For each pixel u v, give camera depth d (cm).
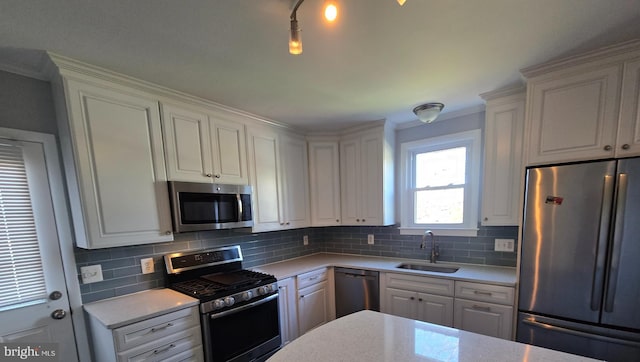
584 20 122
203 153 211
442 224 281
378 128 286
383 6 110
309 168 313
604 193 151
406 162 302
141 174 176
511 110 209
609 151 151
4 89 149
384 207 287
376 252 319
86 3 103
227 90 193
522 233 181
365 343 108
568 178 162
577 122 161
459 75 180
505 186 214
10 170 148
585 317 158
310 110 243
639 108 143
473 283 208
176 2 104
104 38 128
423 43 140
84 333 167
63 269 162
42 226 157
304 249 336
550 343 170
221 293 185
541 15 118
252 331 204
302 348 105
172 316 163
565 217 164
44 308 155
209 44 136
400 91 205
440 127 279
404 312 244
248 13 112
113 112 164
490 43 141
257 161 255
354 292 275
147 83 176
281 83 184
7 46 131
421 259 290
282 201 279
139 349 149
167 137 190
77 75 151
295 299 251
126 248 190
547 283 171
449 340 108
